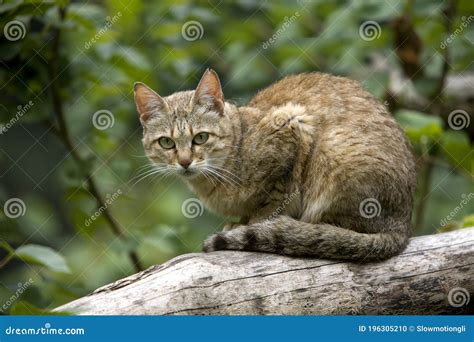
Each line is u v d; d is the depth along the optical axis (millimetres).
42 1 4918
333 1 6855
